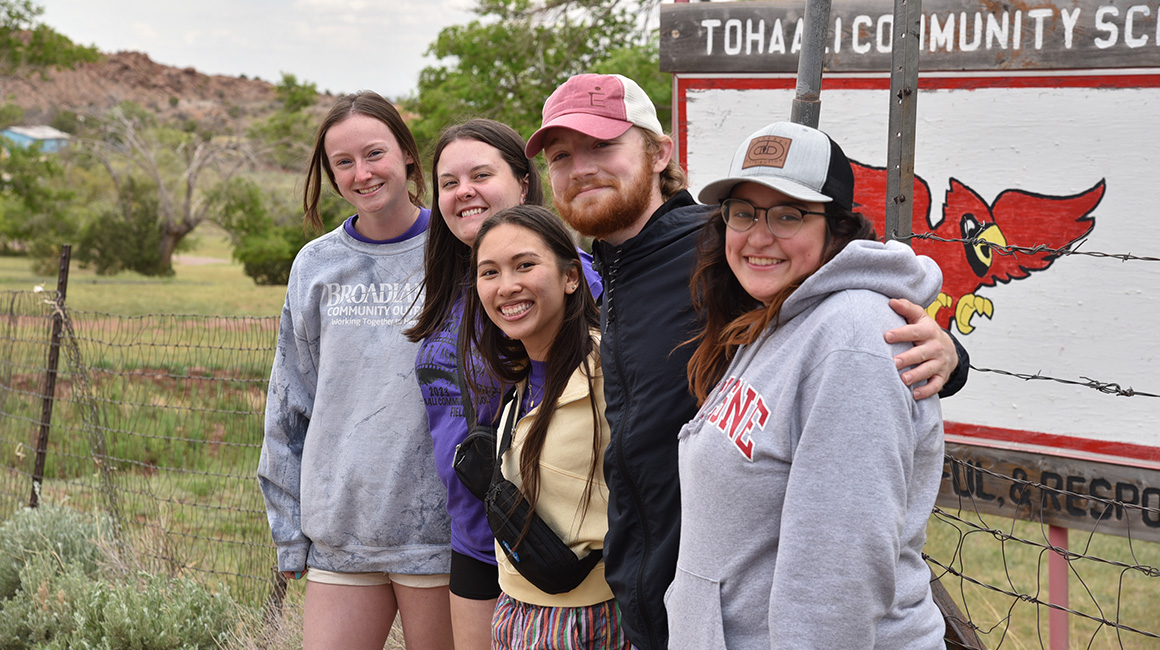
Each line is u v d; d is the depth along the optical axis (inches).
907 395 56.7
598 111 81.4
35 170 1533.0
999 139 126.4
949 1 127.3
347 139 109.0
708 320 69.1
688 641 64.6
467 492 99.7
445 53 592.4
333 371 112.5
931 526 225.3
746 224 62.8
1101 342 121.6
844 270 59.1
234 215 1534.2
